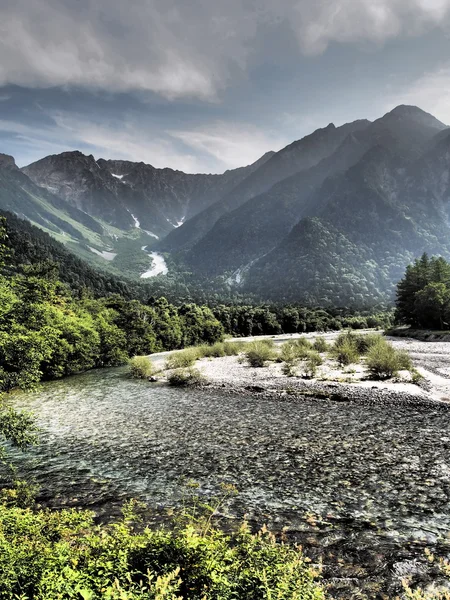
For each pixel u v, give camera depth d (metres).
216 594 4.62
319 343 49.00
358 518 9.25
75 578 4.55
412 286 97.00
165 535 6.25
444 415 18.61
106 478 12.74
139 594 4.46
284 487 11.32
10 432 12.80
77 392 30.80
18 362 14.43
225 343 58.03
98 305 78.81
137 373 38.66
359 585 6.66
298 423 18.38
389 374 28.06
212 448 15.30
